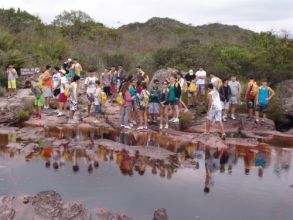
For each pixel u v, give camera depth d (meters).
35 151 11.43
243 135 14.53
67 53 28.22
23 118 15.47
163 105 14.66
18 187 8.60
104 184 9.01
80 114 16.66
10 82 18.42
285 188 9.11
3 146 11.83
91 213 7.35
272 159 11.41
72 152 11.45
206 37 38.22
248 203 8.23
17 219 6.96
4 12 31.97
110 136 13.59
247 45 27.86
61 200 7.64
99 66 26.92
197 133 14.48
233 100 15.86
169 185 9.09
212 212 7.75
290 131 15.67
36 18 33.88
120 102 14.87
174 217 7.47
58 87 16.52
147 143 12.80
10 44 24.59
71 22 37.22
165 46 33.81
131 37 39.31
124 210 7.68
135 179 9.41
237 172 10.15
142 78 18.36
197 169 10.30
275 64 21.92
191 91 17.14
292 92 18.33
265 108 15.61
